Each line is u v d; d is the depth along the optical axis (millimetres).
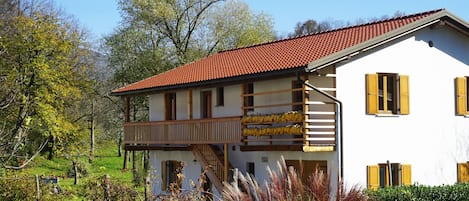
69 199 17328
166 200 12703
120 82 42656
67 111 42594
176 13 42094
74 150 35656
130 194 15555
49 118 30734
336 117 21266
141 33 41562
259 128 22188
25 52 29500
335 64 21359
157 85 28109
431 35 23656
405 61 22938
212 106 27172
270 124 22828
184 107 28984
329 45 23266
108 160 57281
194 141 25422
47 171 43625
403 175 22562
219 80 23766
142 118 45375
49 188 17953
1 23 31609
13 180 17750
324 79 21984
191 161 28016
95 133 53594
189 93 26656
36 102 29297
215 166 25266
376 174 22000
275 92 21906
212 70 27172
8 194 17406
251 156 24609
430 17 22781
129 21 42000
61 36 33906
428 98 23438
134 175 31156
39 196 17375
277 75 21250
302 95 22094
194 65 31531
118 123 51719
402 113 22672
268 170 9922
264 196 9039
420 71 23281
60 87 32375
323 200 8922
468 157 24406
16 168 17750
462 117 24312
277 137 23078
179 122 26453
